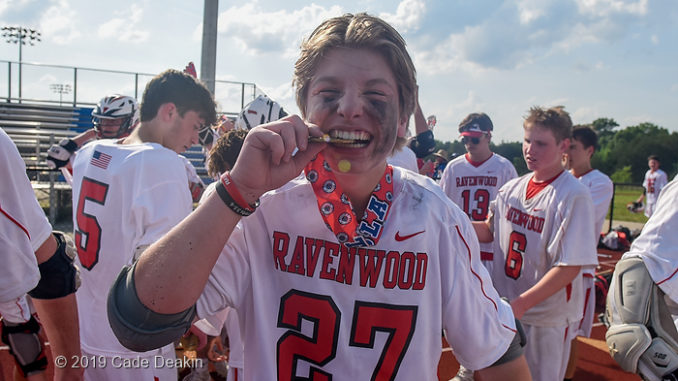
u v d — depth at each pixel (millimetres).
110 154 2156
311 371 1155
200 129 2494
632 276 1703
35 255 1639
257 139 977
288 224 1167
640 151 58688
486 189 4684
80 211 2211
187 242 981
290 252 1166
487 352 1217
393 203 1163
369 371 1141
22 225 1515
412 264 1143
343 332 1138
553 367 2834
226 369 3877
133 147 2143
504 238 3125
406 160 3570
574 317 2871
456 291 1187
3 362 4109
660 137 58625
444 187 4988
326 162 1120
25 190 1546
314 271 1150
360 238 1116
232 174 998
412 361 1154
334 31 1078
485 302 1230
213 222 992
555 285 2654
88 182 2172
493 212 3281
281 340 1168
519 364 1272
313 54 1098
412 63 1130
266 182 1002
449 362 4500
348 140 1043
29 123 18641
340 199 1113
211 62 13320
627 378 4277
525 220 2957
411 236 1141
